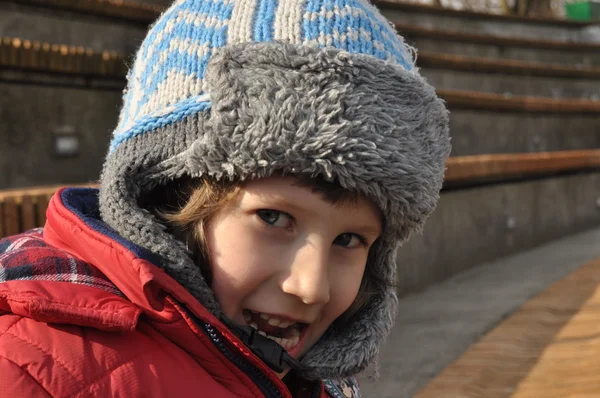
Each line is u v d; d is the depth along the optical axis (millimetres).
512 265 5109
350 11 1008
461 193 4941
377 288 1236
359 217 976
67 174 4766
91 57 4793
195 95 976
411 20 10461
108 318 879
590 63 11508
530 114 7957
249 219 945
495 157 5332
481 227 5172
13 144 4469
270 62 911
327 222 948
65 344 858
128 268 915
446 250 4738
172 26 1033
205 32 999
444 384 2736
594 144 8719
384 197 962
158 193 1045
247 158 900
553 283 4270
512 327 3408
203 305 962
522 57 10820
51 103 4660
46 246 1030
